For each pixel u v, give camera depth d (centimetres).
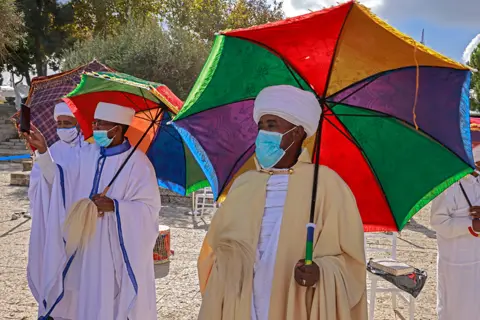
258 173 252
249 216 241
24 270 629
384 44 219
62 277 367
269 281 229
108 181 373
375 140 274
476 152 400
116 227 364
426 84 240
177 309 524
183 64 1873
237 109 289
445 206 402
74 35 3631
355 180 286
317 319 219
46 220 399
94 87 386
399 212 280
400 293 496
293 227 232
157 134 411
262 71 271
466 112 237
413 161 268
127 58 1855
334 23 216
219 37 257
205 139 292
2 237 810
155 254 695
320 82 262
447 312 410
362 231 237
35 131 387
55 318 381
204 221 1041
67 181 385
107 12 3481
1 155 2434
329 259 228
